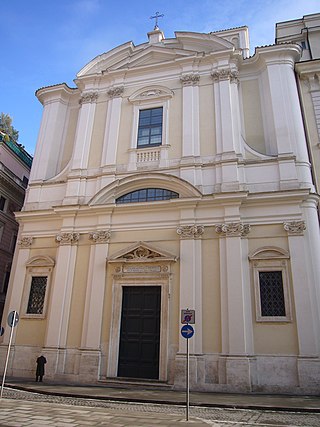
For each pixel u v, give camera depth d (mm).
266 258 13094
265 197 13758
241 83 17125
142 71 18281
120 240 15078
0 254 21422
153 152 16328
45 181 17609
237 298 12719
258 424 7203
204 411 8672
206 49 17969
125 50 19203
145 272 14211
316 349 11648
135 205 15062
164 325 13305
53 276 15508
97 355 13492
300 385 11406
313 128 15773
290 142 14797
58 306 14688
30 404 8930
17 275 16031
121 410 8578
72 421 7066
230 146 15172
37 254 16219
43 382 13125
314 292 12359
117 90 18188
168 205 14727
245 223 13820
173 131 16500
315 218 13375
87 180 16750
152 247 14336
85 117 18172
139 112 17562
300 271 12617
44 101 19922
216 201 14141
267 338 12234
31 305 15539
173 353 12914
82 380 13305
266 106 16172
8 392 10906
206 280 13453
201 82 17078
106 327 14000
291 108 15422
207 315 12984
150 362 13336
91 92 18703
